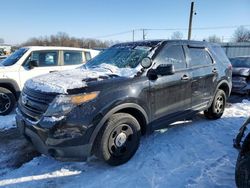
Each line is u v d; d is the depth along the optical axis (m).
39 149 3.21
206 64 5.07
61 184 3.17
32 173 3.43
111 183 3.17
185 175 3.34
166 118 4.15
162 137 4.62
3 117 6.07
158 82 3.88
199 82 4.77
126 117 3.46
